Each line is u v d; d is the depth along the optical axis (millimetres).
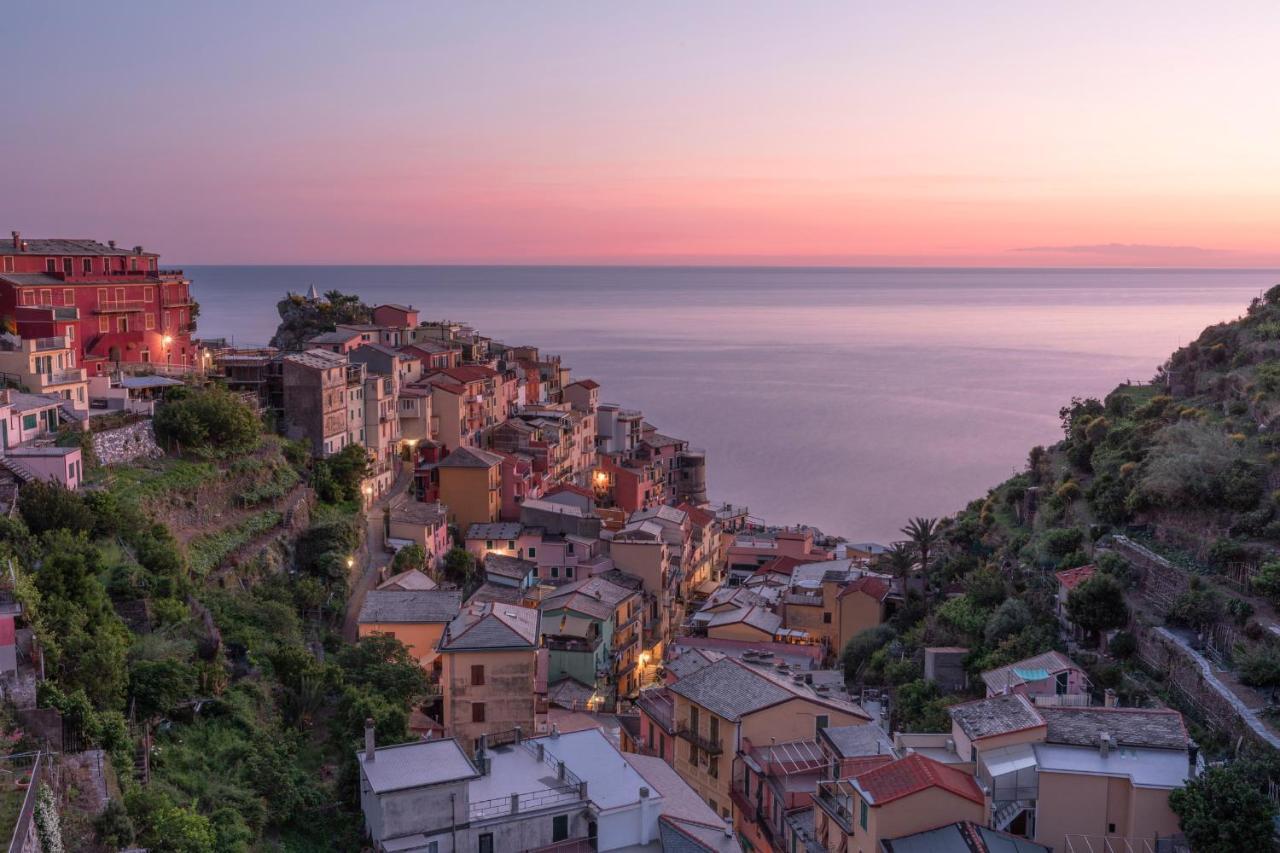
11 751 39500
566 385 171875
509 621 71625
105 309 103125
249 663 63625
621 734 73812
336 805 54094
